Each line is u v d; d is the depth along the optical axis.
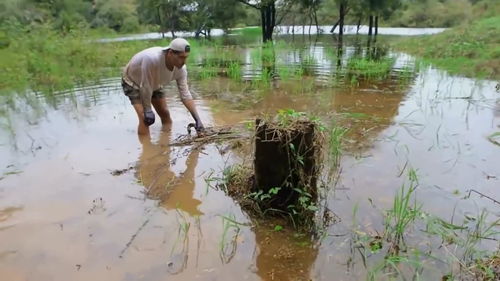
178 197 3.27
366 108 5.75
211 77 8.56
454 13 36.41
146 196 3.29
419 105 5.88
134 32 29.86
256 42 19.88
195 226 2.86
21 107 6.24
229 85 7.63
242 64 10.48
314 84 7.54
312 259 2.49
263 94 6.77
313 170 3.00
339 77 8.30
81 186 3.47
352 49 14.58
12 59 9.83
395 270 2.36
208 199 3.24
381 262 2.43
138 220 2.94
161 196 3.29
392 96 6.50
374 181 3.45
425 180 3.44
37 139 4.71
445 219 2.85
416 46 14.00
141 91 4.58
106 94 7.05
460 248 2.54
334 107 5.84
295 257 2.51
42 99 6.73
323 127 3.14
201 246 2.62
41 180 3.59
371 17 22.75
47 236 2.74
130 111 5.90
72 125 5.26
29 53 9.84
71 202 3.20
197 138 4.57
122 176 3.67
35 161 4.04
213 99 6.50
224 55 13.10
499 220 2.71
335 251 2.56
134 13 31.36
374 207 3.04
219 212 3.04
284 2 23.55
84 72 9.30
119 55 11.64
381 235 2.70
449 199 3.13
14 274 2.38
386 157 3.95
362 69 9.30
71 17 23.08
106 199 3.24
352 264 2.43
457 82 7.64
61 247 2.62
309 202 2.98
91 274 2.37
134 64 4.58
